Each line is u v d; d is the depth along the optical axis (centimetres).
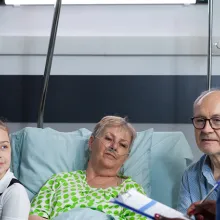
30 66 310
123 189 223
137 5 308
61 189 225
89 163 235
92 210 209
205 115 198
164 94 307
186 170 219
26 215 195
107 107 310
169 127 309
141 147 250
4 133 202
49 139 253
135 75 307
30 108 312
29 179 243
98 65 309
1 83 312
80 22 310
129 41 303
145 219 208
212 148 196
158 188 247
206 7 305
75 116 311
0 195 198
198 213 166
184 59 305
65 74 309
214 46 298
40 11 311
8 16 312
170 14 307
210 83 268
